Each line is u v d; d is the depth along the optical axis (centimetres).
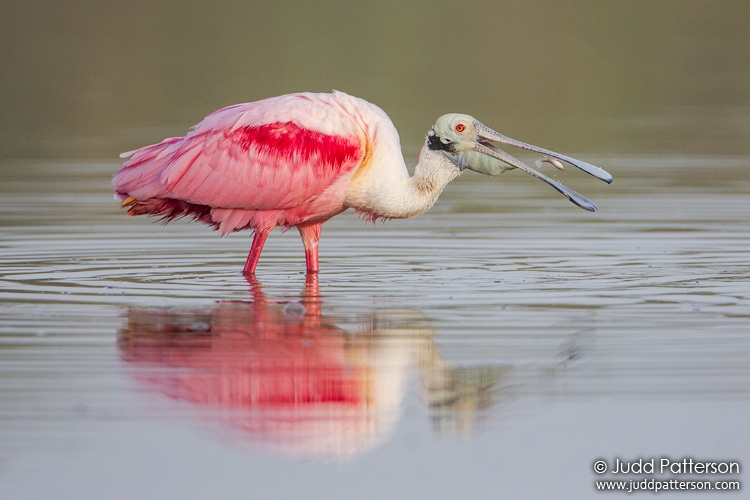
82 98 3609
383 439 978
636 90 3875
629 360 1136
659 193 2300
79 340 1206
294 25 4775
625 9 5091
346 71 3959
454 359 1148
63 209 2141
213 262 1695
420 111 3294
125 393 1047
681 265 1633
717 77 4109
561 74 4066
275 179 1535
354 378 1097
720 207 2141
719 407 1012
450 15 4919
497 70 4097
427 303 1388
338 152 1539
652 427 977
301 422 1005
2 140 2967
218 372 1107
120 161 2661
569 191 1600
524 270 1608
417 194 1584
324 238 1900
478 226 2000
